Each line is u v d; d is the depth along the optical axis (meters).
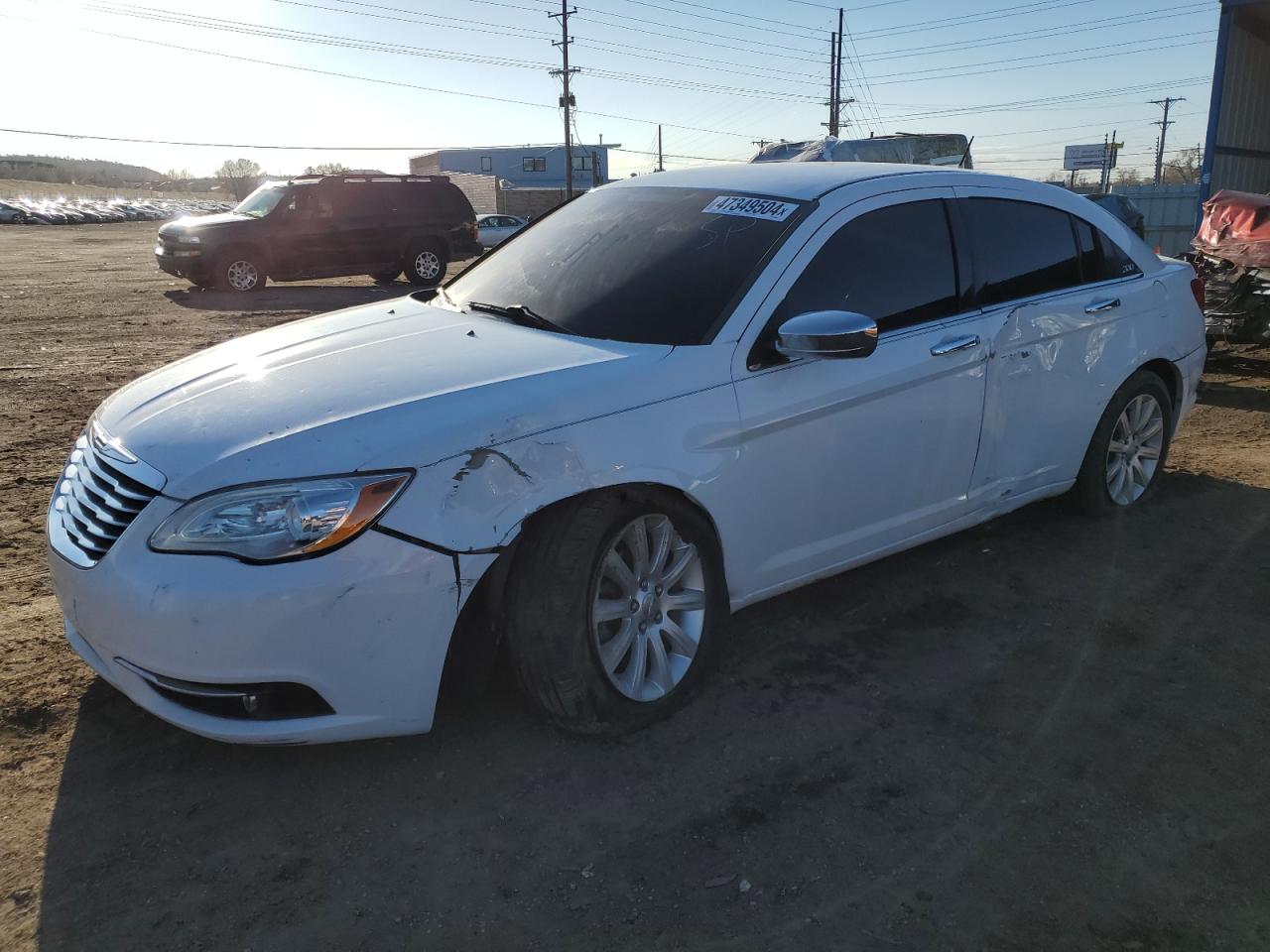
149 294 15.90
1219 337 8.86
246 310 13.66
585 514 2.82
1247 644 3.70
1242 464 5.93
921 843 2.60
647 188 4.19
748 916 2.35
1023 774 2.90
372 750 2.97
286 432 2.68
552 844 2.58
